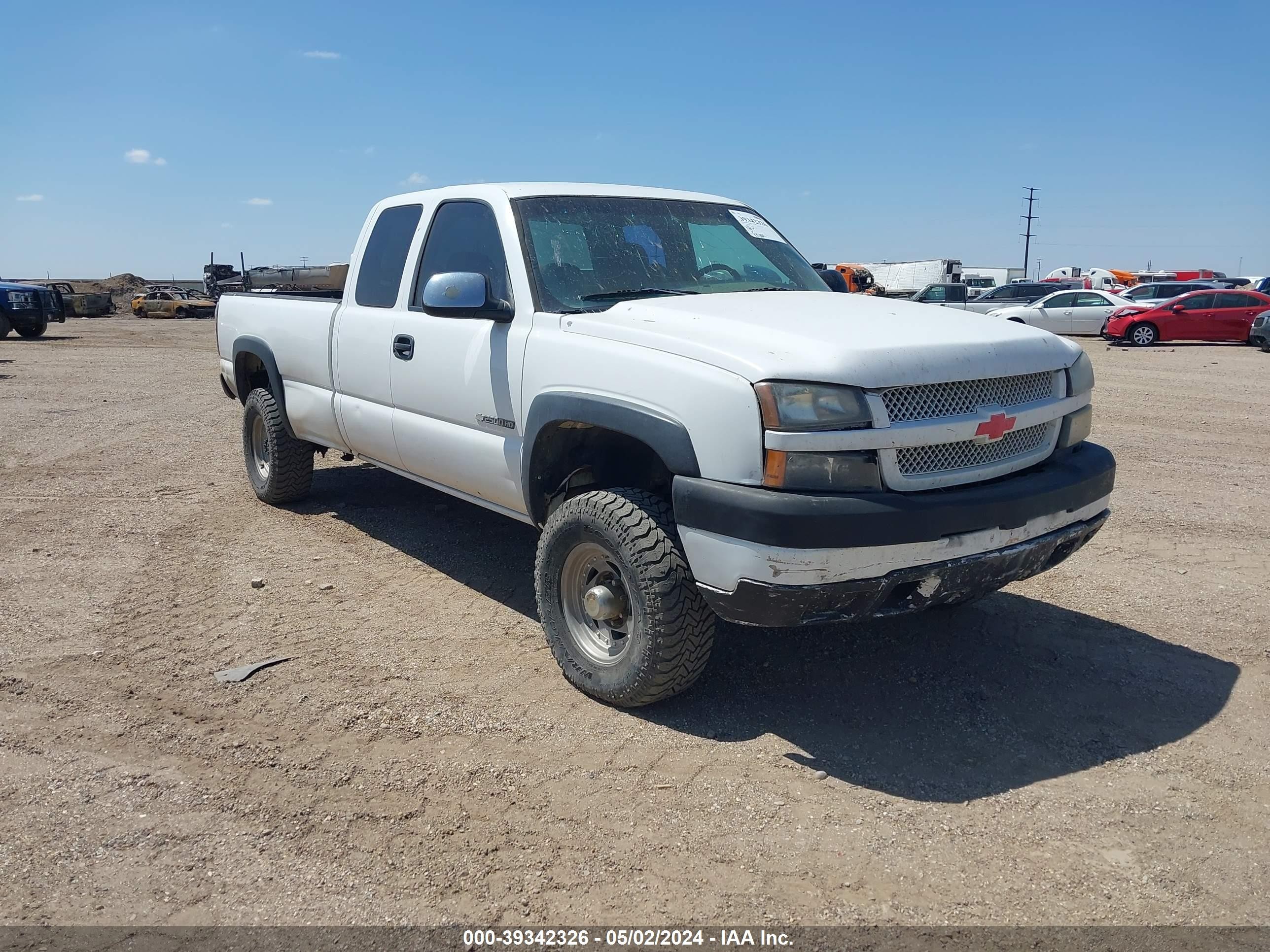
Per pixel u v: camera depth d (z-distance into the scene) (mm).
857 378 3225
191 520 6570
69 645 4438
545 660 4316
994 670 4215
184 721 3721
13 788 3234
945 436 3377
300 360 6043
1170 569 5602
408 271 5066
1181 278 56188
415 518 6609
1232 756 3494
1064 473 3750
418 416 4953
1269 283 41719
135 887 2732
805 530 3119
